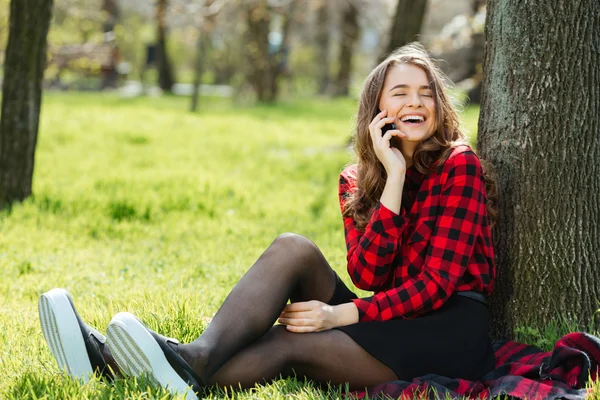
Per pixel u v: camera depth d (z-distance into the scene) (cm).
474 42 1920
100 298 459
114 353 285
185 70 5000
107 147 1270
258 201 839
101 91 3131
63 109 1948
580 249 356
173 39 3834
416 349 302
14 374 313
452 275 308
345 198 357
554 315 359
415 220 324
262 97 2777
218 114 2122
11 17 728
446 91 330
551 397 274
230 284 508
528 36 354
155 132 1513
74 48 1585
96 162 1091
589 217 356
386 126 332
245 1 2345
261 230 706
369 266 319
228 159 1209
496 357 334
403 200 330
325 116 2233
